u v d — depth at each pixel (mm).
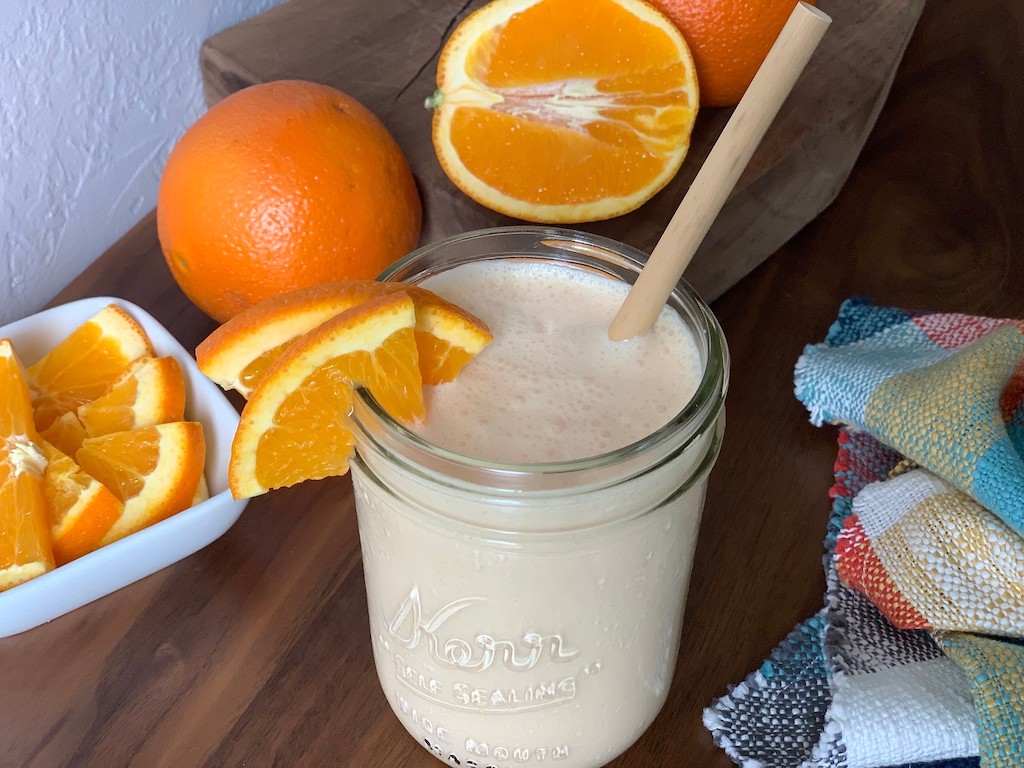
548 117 723
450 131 722
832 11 942
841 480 656
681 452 425
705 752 553
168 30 880
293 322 460
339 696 578
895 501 601
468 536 427
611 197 729
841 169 871
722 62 755
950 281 827
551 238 538
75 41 798
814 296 813
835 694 534
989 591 551
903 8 950
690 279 755
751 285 824
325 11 948
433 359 473
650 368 494
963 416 590
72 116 823
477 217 747
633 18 707
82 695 577
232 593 627
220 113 698
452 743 523
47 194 830
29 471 627
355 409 440
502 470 398
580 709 496
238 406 759
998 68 1053
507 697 485
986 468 568
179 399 702
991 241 862
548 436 458
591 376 490
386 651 519
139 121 889
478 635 465
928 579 564
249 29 917
